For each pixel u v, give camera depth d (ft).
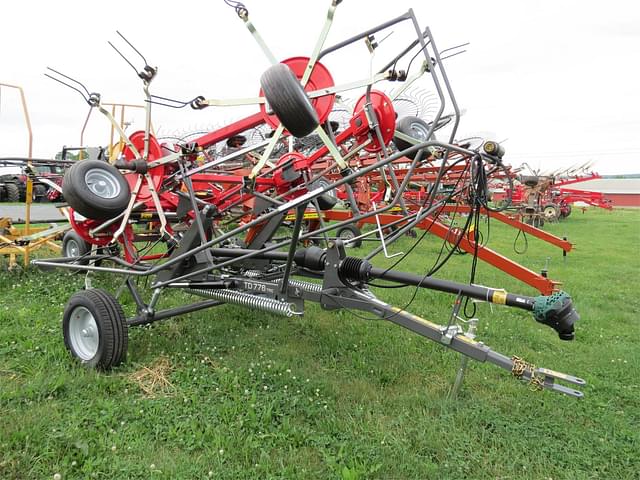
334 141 15.11
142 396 12.23
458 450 10.59
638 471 10.25
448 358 15.42
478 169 10.99
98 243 18.08
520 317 20.76
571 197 97.40
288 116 9.55
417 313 20.34
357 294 13.10
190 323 17.52
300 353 15.48
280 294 13.83
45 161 24.26
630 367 15.69
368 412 11.85
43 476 9.05
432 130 12.59
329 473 9.56
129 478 9.18
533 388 11.86
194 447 10.16
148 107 14.47
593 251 43.27
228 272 17.46
